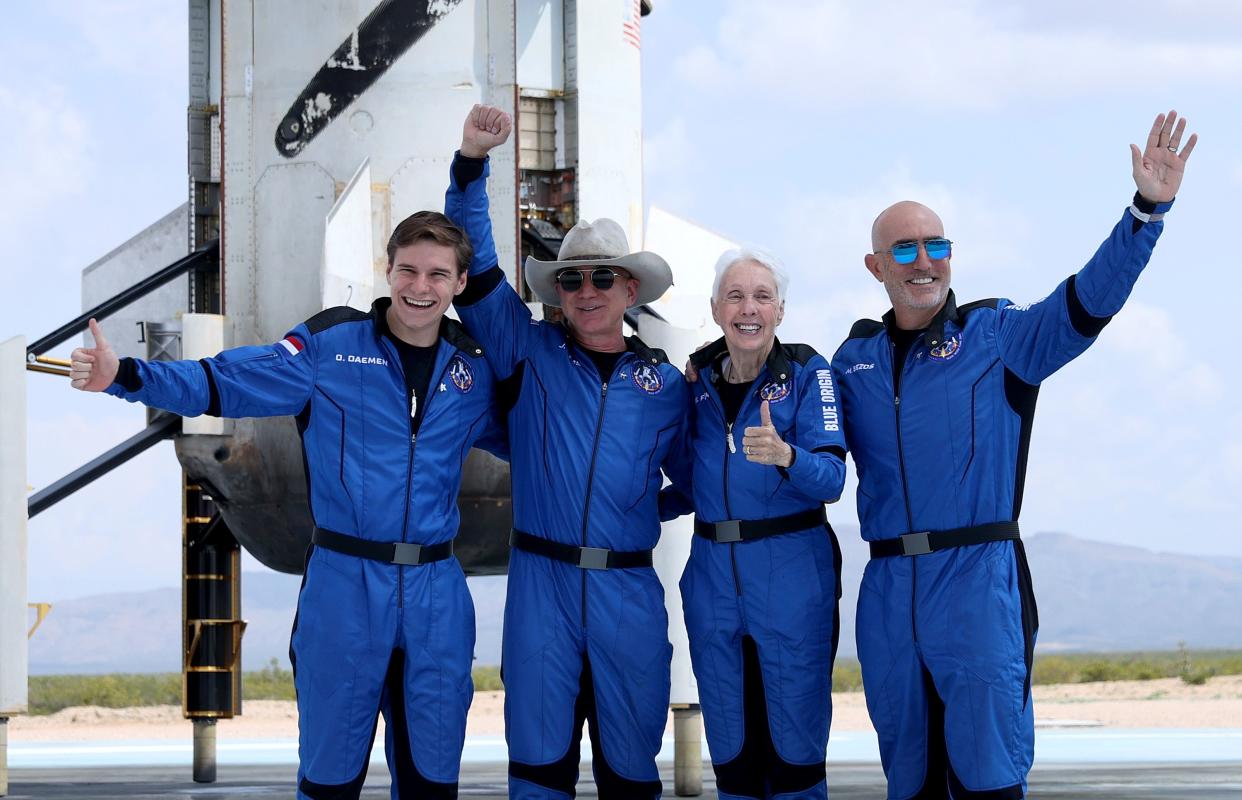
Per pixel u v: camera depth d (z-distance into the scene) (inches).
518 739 311.1
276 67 525.7
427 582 300.8
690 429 325.4
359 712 298.8
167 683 2994.6
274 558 544.4
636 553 316.5
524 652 311.3
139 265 636.7
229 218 530.6
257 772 708.7
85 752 1069.1
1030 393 304.8
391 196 518.3
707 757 788.6
